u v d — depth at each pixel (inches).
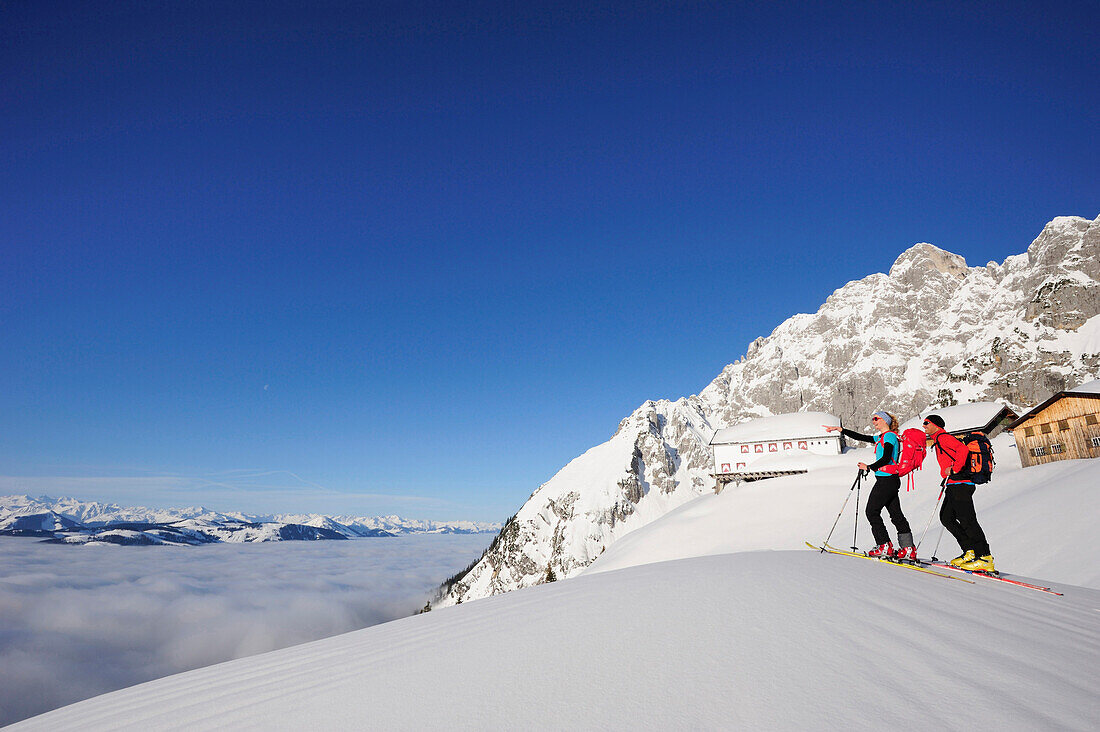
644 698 145.4
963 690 141.7
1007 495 2026.3
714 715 132.5
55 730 228.2
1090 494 1389.0
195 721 191.5
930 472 2819.9
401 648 238.8
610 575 370.0
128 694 275.6
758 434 4894.2
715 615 212.1
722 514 3437.5
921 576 292.0
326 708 171.9
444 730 138.9
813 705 135.0
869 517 359.6
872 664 160.6
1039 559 1120.2
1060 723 123.0
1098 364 6259.8
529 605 282.4
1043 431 2347.4
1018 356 7042.3
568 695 151.8
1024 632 192.4
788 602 224.1
